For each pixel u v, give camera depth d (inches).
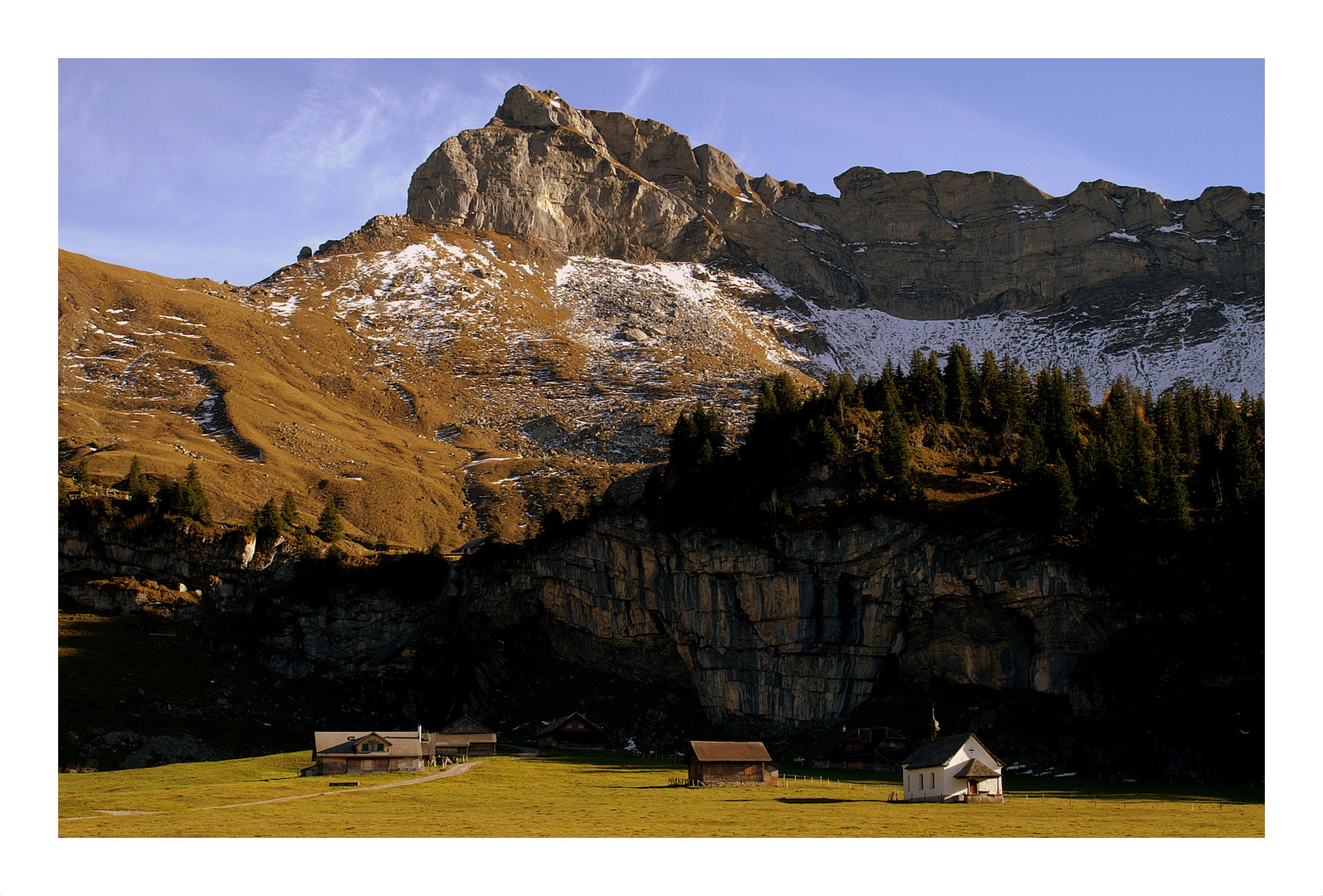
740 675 6894.7
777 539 6924.2
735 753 5123.0
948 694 6378.0
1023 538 6328.7
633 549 7539.4
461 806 4266.7
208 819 3828.7
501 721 7386.8
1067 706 5866.1
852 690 6628.9
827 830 3472.0
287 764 5625.0
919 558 6569.9
